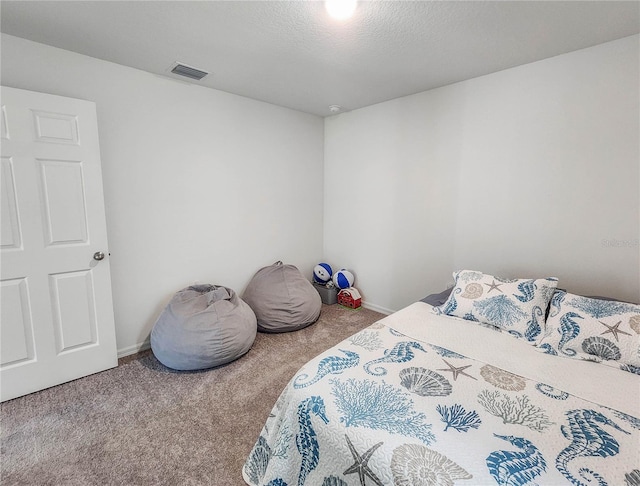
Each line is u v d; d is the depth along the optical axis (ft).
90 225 7.25
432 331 6.07
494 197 8.61
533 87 7.71
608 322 5.36
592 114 7.00
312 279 13.26
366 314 11.53
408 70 8.13
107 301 7.64
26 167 6.37
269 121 11.01
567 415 3.74
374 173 11.37
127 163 8.12
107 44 6.79
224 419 6.11
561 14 5.64
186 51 7.09
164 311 8.33
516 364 4.92
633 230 6.74
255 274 11.10
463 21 5.85
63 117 6.70
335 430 3.66
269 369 7.88
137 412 6.28
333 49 6.96
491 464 3.03
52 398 6.67
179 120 8.91
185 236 9.38
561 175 7.52
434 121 9.59
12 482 4.75
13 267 6.39
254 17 5.74
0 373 6.40
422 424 3.56
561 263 7.70
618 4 5.34
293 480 4.01
